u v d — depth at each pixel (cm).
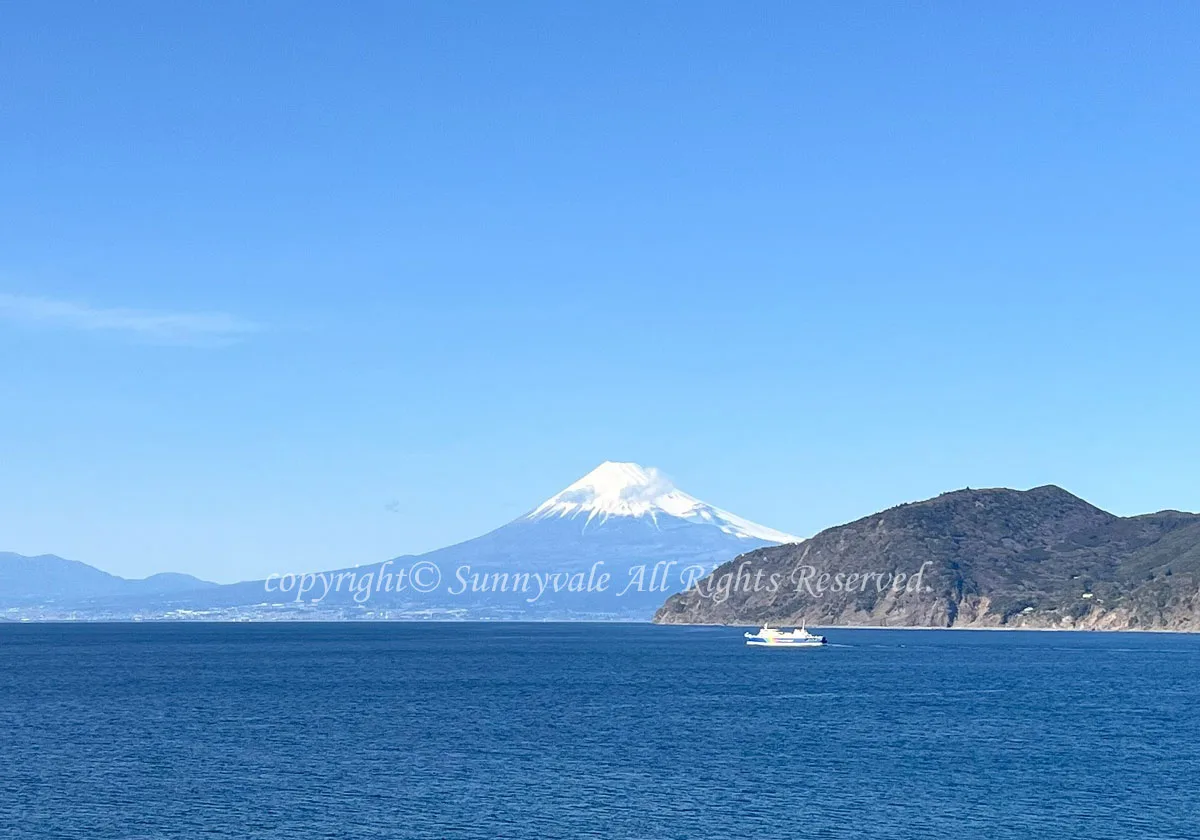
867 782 9606
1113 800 8975
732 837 7788
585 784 9425
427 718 13900
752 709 15088
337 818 8238
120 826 8031
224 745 11506
